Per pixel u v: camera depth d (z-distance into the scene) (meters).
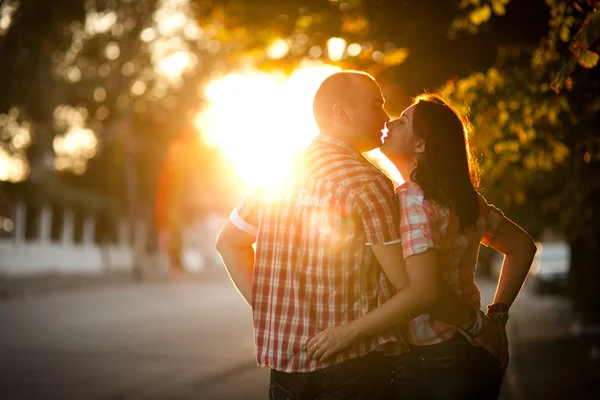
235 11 12.52
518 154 11.45
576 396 11.55
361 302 3.88
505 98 10.66
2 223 46.41
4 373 12.84
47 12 33.00
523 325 24.55
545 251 45.75
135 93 57.91
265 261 4.01
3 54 40.75
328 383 3.86
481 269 67.62
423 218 3.93
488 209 4.42
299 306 3.90
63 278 47.94
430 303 3.83
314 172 3.96
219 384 12.16
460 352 4.10
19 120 48.47
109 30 52.03
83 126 58.47
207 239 104.25
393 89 11.48
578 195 12.47
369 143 4.17
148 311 26.95
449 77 11.30
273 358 3.92
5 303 30.23
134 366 13.83
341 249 3.86
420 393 4.13
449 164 4.11
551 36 7.48
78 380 12.26
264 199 4.09
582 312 24.53
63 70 50.53
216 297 35.97
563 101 10.03
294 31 12.48
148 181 63.81
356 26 12.10
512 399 11.31
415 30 11.32
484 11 9.66
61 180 60.28
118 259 63.59
